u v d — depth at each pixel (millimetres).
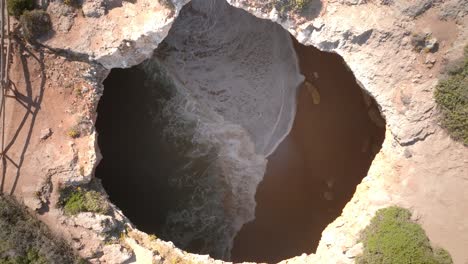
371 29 16172
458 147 16234
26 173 16172
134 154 19250
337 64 19484
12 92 16375
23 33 16281
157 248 16250
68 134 16375
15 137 16312
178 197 19625
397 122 16375
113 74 18797
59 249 15586
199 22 19594
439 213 16125
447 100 15922
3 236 15398
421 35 16047
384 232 15602
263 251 19391
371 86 16516
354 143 19453
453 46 16016
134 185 19125
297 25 16469
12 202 15922
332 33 16328
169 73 19672
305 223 19438
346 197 19172
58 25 16328
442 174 16250
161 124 19641
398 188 16297
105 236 15938
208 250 19500
